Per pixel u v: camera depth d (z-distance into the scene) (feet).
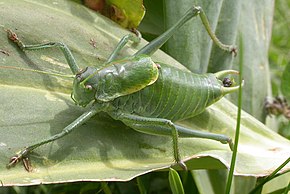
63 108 0.79
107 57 0.83
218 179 0.87
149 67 0.78
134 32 0.87
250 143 0.85
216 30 0.90
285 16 1.13
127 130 0.81
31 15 0.81
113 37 0.85
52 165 0.76
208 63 0.91
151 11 0.92
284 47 1.11
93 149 0.78
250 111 0.93
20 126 0.76
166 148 0.82
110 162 0.78
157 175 0.90
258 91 0.94
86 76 0.77
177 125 0.83
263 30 0.96
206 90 0.81
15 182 0.74
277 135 0.86
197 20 0.89
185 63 0.88
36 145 0.75
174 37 0.88
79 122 0.77
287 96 0.95
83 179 0.75
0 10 0.79
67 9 0.84
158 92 0.79
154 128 0.79
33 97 0.78
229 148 0.83
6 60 0.78
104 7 0.86
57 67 0.80
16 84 0.78
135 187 0.89
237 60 0.93
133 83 0.78
